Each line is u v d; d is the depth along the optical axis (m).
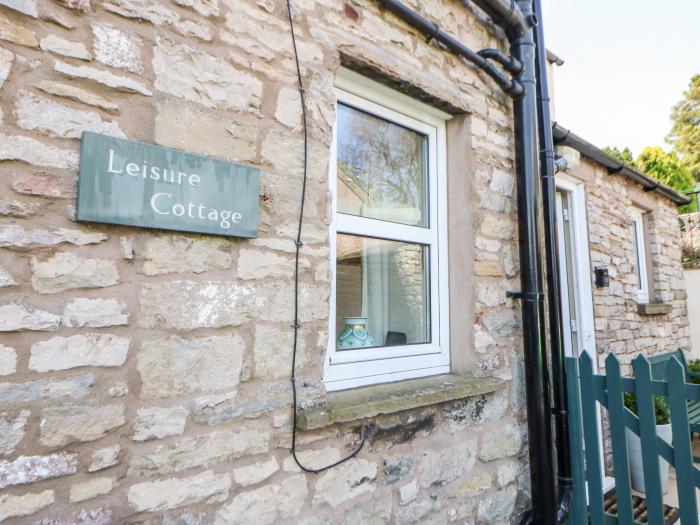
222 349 1.49
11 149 1.17
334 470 1.74
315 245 1.77
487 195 2.56
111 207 1.28
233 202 1.53
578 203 3.93
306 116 1.78
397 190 2.45
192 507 1.40
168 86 1.44
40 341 1.18
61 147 1.24
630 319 4.40
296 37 1.78
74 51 1.28
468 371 2.41
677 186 15.38
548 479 2.41
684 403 2.22
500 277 2.59
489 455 2.36
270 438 1.57
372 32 2.05
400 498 1.95
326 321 1.78
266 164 1.65
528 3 2.73
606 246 4.17
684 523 2.20
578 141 3.53
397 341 2.35
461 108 2.46
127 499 1.29
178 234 1.43
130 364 1.32
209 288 1.48
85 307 1.25
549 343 2.74
